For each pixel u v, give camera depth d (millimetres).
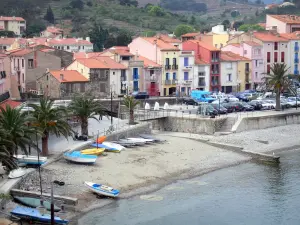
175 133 113750
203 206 69375
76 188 71188
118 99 124062
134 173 80938
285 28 199500
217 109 119812
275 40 169500
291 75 167625
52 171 76125
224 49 172125
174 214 66188
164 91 149125
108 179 76500
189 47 159000
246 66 163500
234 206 69625
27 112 77688
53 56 143875
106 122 110812
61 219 60625
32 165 75625
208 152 97062
